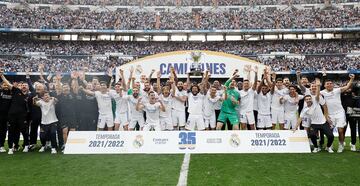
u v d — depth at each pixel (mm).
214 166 8148
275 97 11367
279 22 51156
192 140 10062
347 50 48906
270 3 55156
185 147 9984
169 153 9914
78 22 51250
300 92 11523
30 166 8336
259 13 53625
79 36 53250
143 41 53438
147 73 34719
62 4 54719
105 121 11188
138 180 6891
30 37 52188
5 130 10664
